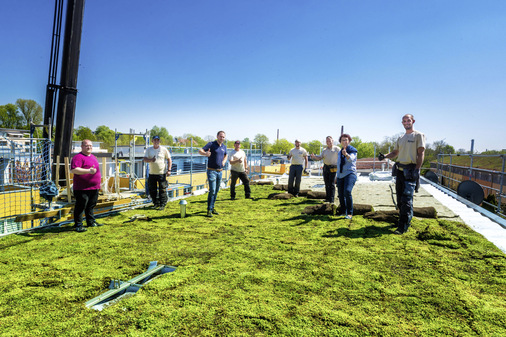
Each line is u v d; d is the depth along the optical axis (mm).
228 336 1890
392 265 3088
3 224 4520
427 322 2057
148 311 2180
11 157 5074
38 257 3412
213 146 5637
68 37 6195
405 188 4215
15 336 1896
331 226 4676
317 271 2938
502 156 5617
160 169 6238
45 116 6570
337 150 6312
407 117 4203
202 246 3793
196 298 2377
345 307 2260
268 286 2617
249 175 13914
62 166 6320
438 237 3908
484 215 5254
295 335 1897
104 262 3256
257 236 4223
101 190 6387
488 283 2656
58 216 5141
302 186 10148
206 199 7781
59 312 2205
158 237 4215
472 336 1891
